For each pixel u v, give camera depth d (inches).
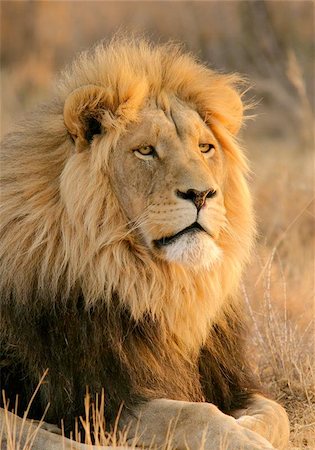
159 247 383.6
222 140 410.9
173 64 413.4
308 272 606.5
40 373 395.2
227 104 419.8
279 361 489.1
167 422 374.3
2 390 400.8
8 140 412.5
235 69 1225.4
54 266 384.2
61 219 384.8
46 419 398.9
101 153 386.9
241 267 410.6
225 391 420.5
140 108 394.9
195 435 365.7
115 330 387.5
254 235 423.8
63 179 385.7
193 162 383.6
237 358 430.3
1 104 1162.6
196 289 395.2
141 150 386.9
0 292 394.0
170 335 398.3
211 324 411.8
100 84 402.0
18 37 1454.2
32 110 433.4
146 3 1424.7
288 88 1154.7
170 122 392.5
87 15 1465.3
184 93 410.0
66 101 387.9
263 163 860.6
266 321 500.7
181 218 376.8
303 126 1002.1
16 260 386.9
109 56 413.1
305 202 719.7
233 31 1288.1
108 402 384.8
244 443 356.8
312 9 1293.1
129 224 386.9
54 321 387.9
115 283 383.9
